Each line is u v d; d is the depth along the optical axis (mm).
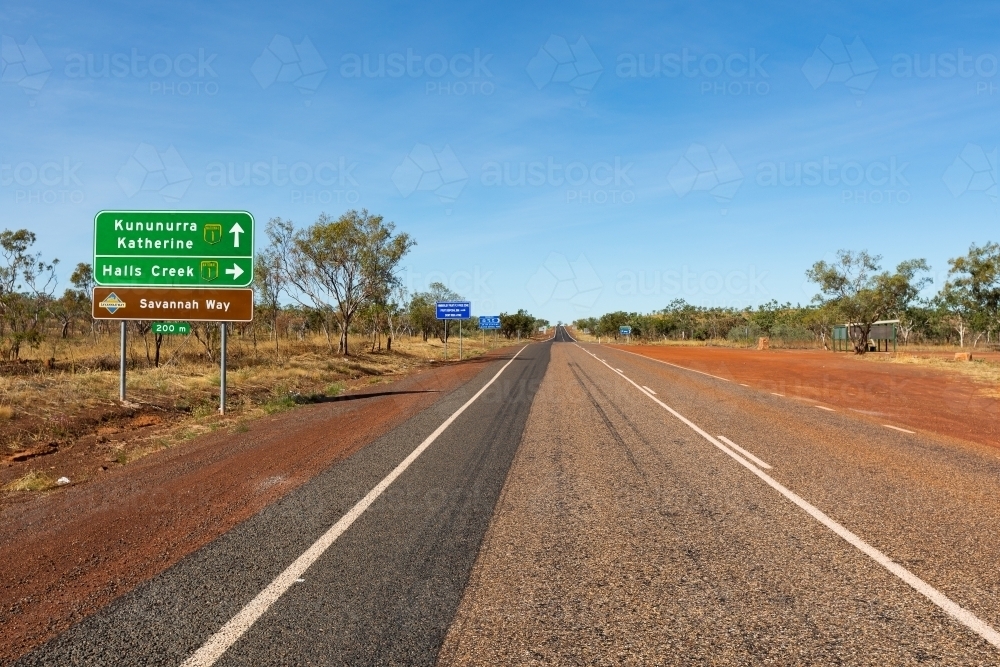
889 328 41625
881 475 7203
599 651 3195
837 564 4402
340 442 9422
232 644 3268
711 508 5848
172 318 13773
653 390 17516
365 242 32250
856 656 3152
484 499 6152
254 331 32844
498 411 13031
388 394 17250
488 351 54031
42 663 3119
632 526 5289
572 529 5203
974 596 3865
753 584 4055
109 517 5656
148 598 3844
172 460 8398
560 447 8961
